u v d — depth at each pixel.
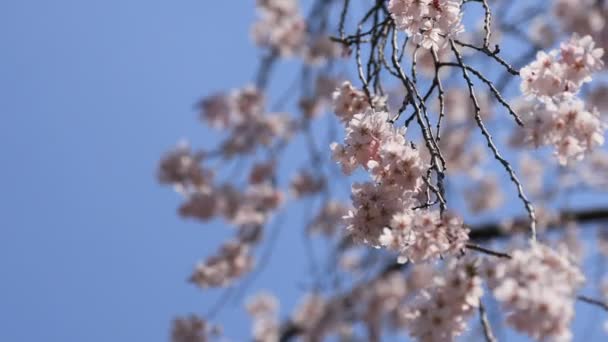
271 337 12.06
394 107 11.03
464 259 3.47
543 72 3.99
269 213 10.85
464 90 11.56
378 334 11.91
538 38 10.91
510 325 3.13
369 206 3.80
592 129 3.90
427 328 3.46
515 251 3.30
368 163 3.80
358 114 3.93
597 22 9.91
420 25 3.97
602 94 10.43
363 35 4.58
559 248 3.47
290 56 11.20
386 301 11.91
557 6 10.20
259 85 9.30
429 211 3.64
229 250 10.22
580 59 3.97
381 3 4.91
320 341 12.02
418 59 9.10
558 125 3.92
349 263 12.28
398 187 3.80
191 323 9.98
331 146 3.95
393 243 3.65
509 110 3.99
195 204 10.54
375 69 4.64
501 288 3.16
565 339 3.06
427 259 3.61
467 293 3.43
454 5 3.95
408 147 3.78
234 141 10.75
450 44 4.21
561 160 3.95
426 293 3.50
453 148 11.70
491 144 3.90
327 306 11.89
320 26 8.70
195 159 10.38
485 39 4.09
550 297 3.07
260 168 11.15
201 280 10.04
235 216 10.62
